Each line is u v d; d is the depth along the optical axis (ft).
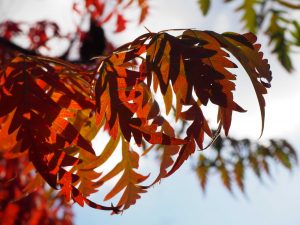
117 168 3.22
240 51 2.98
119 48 3.07
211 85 2.86
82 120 3.26
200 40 2.98
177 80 2.89
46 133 2.93
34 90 2.98
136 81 2.99
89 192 3.17
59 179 2.91
